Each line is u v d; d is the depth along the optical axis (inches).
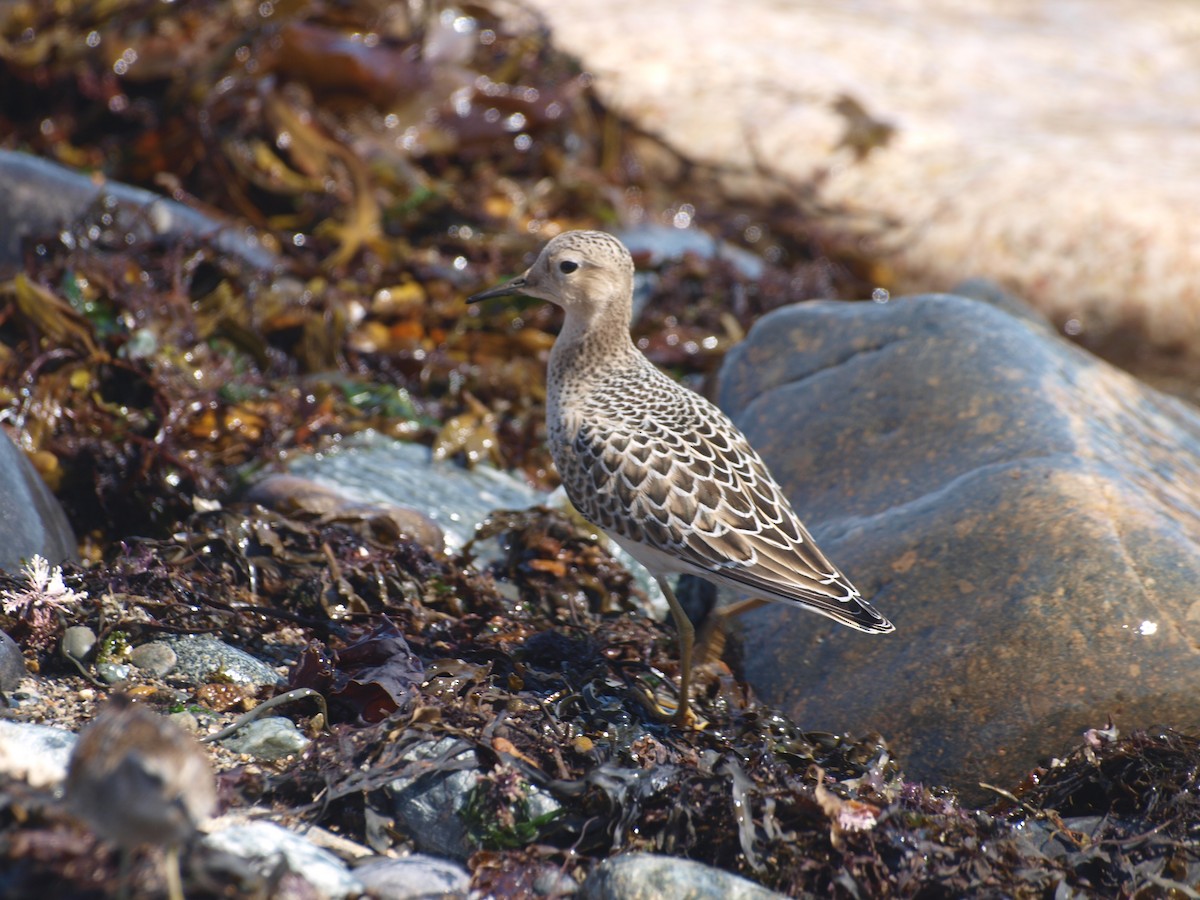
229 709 336.5
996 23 948.6
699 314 608.4
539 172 692.1
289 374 526.0
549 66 757.3
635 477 369.4
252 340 517.3
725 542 360.8
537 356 560.7
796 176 761.0
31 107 658.8
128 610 363.3
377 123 668.1
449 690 341.4
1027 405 426.9
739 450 377.7
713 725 365.1
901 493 418.6
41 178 542.9
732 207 775.7
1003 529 383.6
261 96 628.7
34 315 478.6
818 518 429.1
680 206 764.6
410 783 310.5
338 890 262.8
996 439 419.2
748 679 397.1
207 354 502.6
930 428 434.3
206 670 349.7
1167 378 717.3
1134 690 346.0
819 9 898.1
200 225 566.6
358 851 295.9
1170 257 700.7
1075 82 879.1
